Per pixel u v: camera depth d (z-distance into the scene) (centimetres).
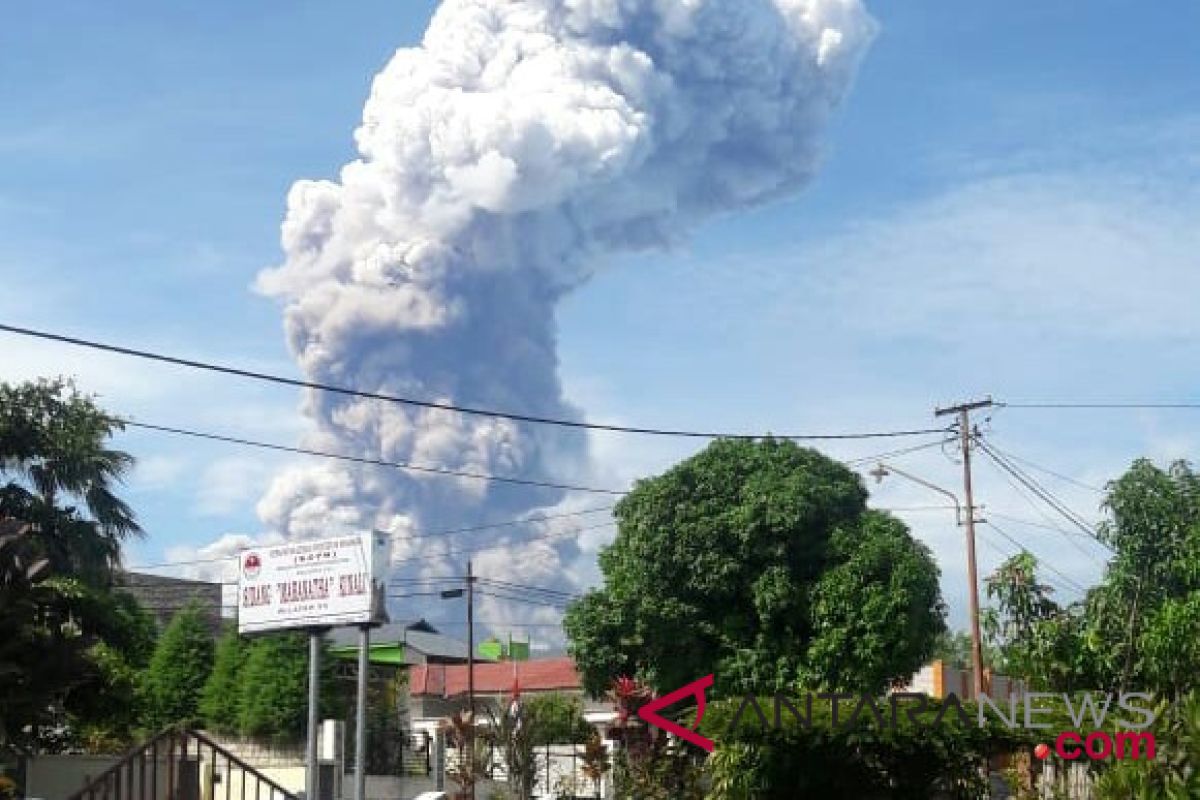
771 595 3284
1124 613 2722
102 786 2109
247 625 2175
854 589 3250
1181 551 2695
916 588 3269
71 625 2839
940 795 2369
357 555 2072
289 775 3578
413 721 5834
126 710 2919
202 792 2148
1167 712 1197
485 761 3391
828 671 3238
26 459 3206
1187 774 1101
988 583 2983
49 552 3152
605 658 3506
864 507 3503
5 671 1819
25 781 2355
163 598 6053
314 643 2134
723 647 3384
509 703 3538
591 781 3550
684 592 3391
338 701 4291
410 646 7212
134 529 3375
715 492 3416
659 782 2862
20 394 3209
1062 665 2766
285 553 2155
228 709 4259
